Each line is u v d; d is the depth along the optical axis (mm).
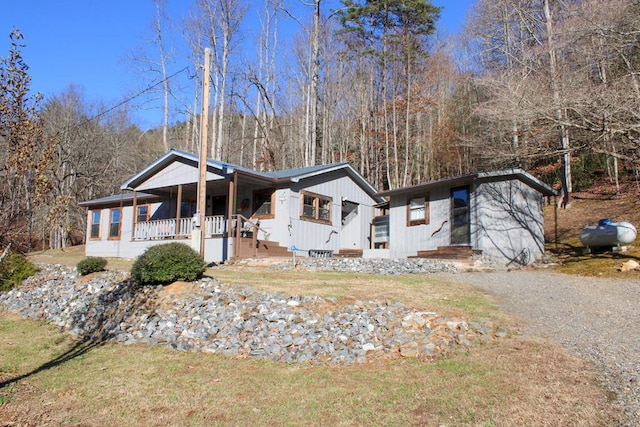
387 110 32969
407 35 32156
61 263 16406
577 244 16094
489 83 17531
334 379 5438
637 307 8016
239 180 16500
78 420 4625
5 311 10734
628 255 12953
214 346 6824
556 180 25438
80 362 6578
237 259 14852
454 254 14516
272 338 6832
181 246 9906
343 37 33719
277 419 4473
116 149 37719
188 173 17359
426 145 32781
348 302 8023
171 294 8977
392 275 11688
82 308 9547
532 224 14930
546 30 19328
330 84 34188
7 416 4746
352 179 20203
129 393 5309
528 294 9391
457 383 5012
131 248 19438
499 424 4023
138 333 7750
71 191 34500
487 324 7031
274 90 31516
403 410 4477
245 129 36031
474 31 27641
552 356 5641
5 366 6629
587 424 3924
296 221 16922
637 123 12844
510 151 18297
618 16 13586
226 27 28969
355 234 20188
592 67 15883
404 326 6914
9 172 5145
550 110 13781
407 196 16859
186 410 4781
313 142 28031
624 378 4832
